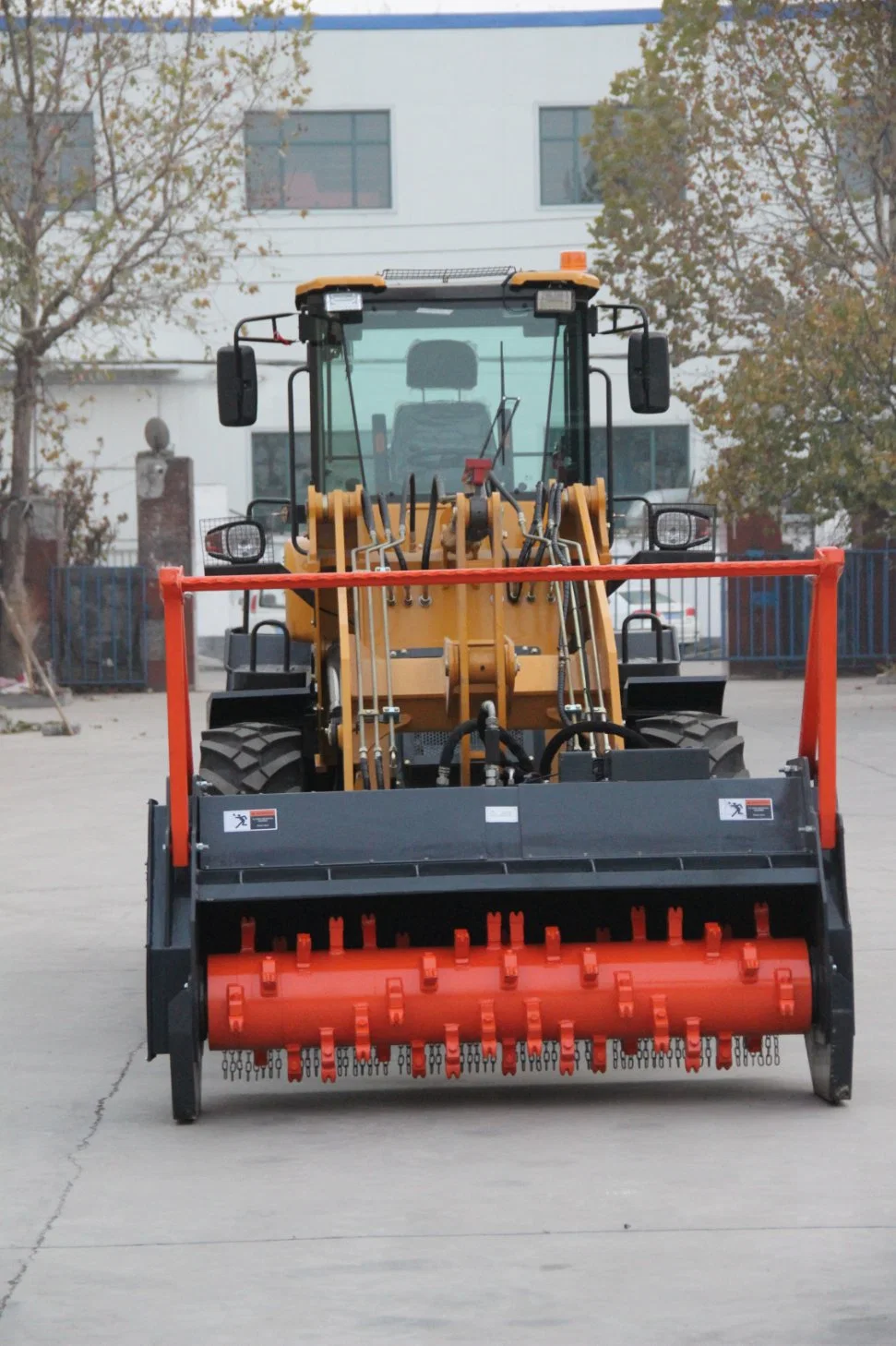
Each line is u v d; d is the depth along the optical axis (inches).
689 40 1275.8
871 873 561.3
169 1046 309.9
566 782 327.6
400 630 389.4
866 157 1210.0
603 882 309.1
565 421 420.5
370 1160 293.7
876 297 1128.2
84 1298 232.1
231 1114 327.6
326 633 408.8
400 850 311.6
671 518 437.7
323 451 419.8
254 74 1358.3
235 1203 271.6
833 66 1202.0
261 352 1941.4
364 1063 323.6
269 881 309.7
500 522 383.9
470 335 420.2
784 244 1268.5
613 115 1389.0
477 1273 237.5
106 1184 283.1
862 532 1285.7
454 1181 280.2
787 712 1072.2
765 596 1397.6
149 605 1451.8
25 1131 315.6
